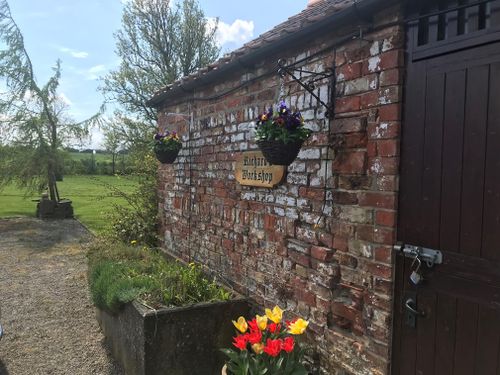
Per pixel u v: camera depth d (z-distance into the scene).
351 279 2.64
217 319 3.51
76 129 13.98
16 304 5.48
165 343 3.28
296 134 2.67
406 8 2.27
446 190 2.08
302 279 3.10
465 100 2.00
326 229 2.85
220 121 4.33
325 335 2.86
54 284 6.41
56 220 13.66
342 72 2.68
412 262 2.24
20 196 20.98
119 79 13.66
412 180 2.24
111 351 4.10
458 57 2.02
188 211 5.14
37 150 13.34
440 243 2.11
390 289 2.38
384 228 2.39
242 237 3.94
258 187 3.66
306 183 3.04
